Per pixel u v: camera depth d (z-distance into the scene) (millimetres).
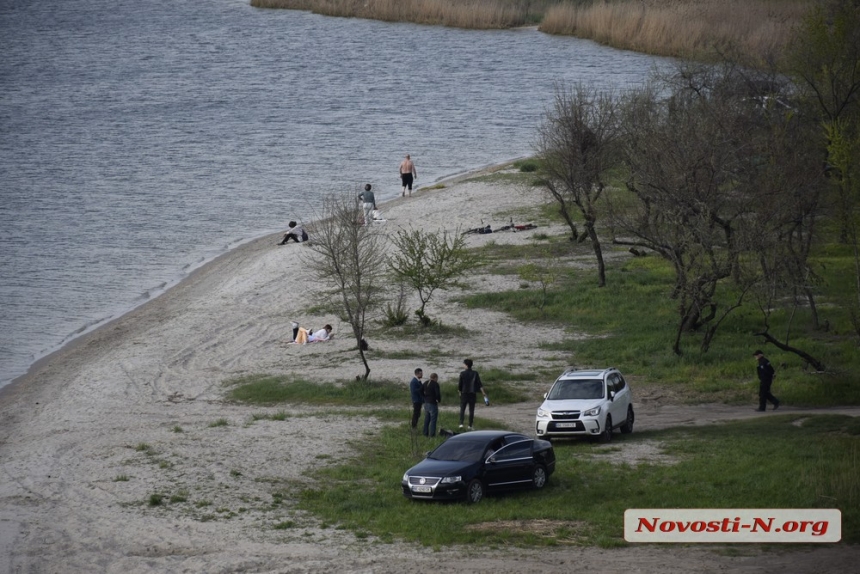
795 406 96438
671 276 143625
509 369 110500
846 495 64688
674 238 113750
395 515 65375
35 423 97250
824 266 129125
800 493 65625
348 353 118812
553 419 83875
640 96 168125
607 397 86000
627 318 127250
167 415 97250
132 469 77062
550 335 123250
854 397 96812
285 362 116750
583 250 163375
